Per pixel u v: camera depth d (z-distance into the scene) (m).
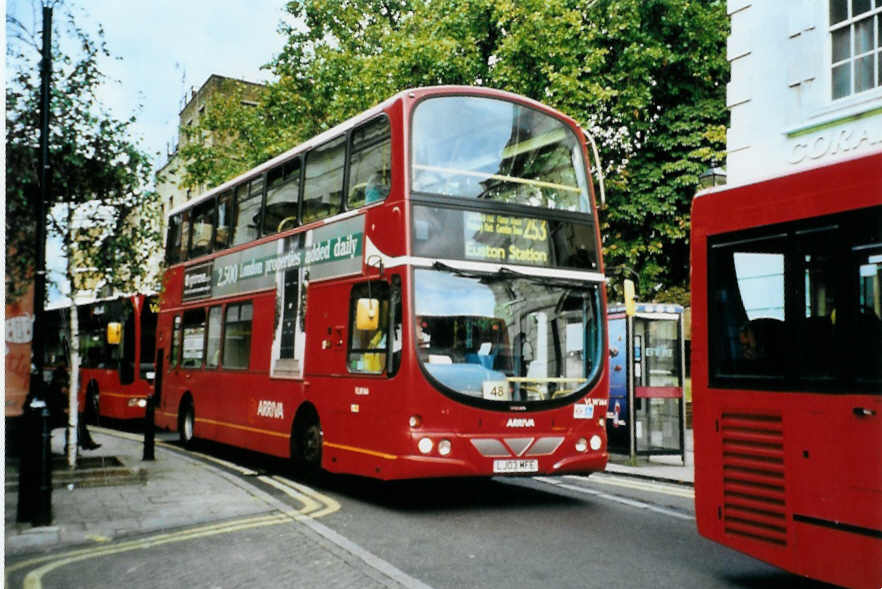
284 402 11.48
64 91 11.33
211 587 5.88
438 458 8.44
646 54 20.12
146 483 10.55
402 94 9.34
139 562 6.60
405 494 10.22
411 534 7.68
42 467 8.00
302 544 7.16
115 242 12.16
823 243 5.22
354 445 9.48
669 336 13.31
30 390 8.67
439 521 8.34
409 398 8.50
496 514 8.77
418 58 20.02
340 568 6.30
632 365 12.79
